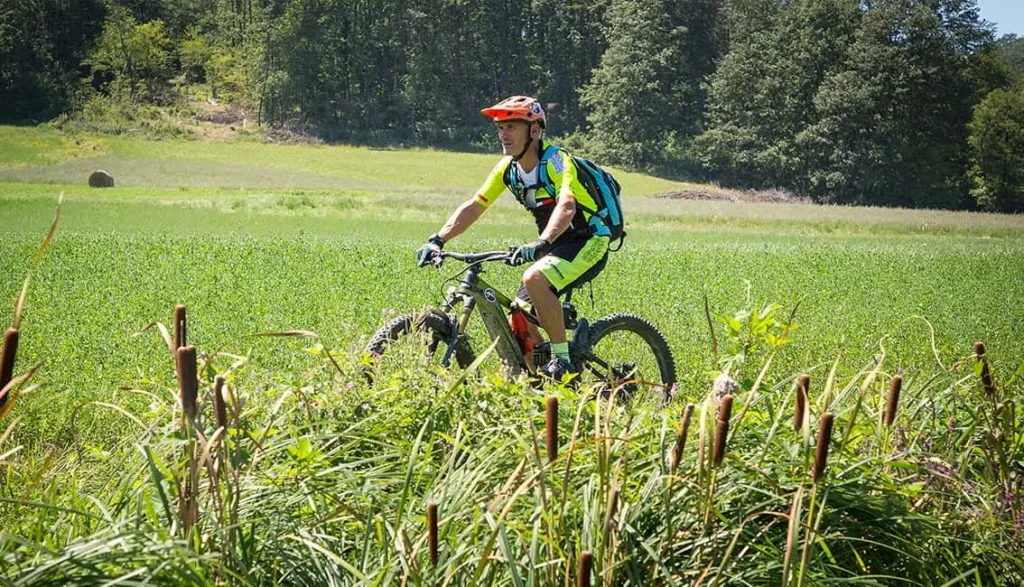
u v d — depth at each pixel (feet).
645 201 218.59
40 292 45.85
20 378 7.70
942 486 12.11
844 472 11.00
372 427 13.32
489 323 21.09
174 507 9.78
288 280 54.13
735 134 395.55
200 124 442.09
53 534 10.04
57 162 301.22
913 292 56.65
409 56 504.02
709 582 9.78
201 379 11.03
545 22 508.94
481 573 9.04
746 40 417.28
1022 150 360.48
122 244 78.54
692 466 10.61
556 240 20.70
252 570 9.44
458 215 21.42
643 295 47.37
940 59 367.66
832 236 154.10
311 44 471.21
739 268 69.77
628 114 420.77
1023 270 80.18
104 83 481.87
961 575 10.44
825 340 33.45
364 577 8.75
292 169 316.40
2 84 447.42
